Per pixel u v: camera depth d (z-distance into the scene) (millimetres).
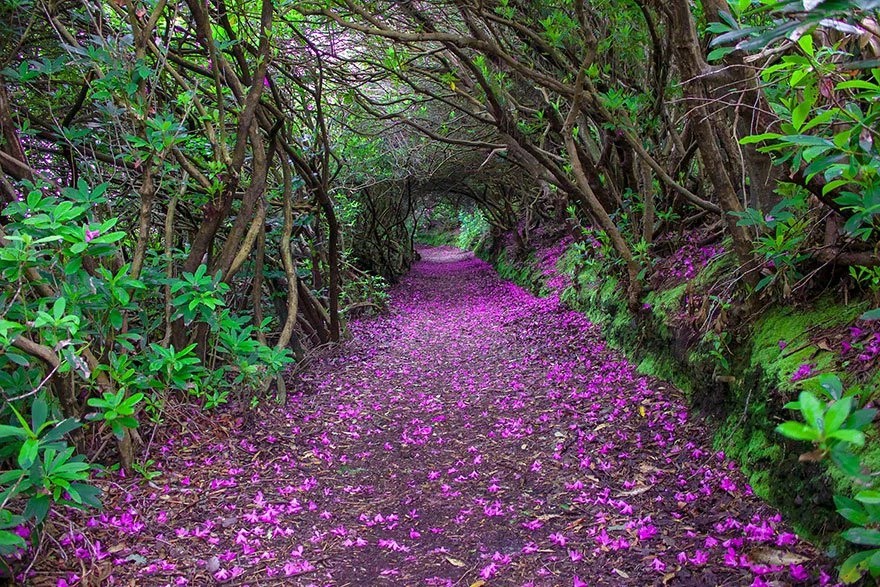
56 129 3795
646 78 5605
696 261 4746
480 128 9977
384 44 5684
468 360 7078
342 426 4613
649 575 2301
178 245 6039
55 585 2234
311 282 8180
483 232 25312
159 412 3570
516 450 3934
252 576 2502
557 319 8070
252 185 4293
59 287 2811
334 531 2941
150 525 2805
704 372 3598
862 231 2314
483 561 2625
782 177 2908
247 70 4820
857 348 2477
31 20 3494
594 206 5051
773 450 2639
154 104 3963
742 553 2285
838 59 1859
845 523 2035
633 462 3383
